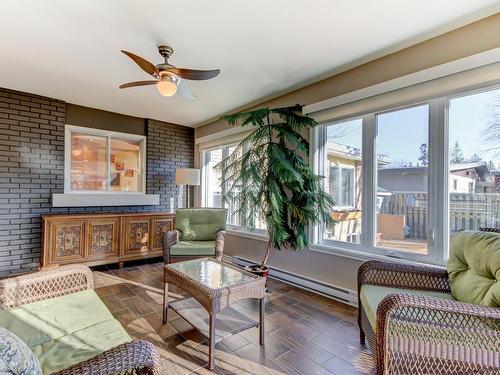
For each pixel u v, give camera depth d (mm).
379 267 1801
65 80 3041
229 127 4344
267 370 1661
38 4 1767
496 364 1118
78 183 3973
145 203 4426
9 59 2539
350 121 2746
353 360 1761
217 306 1679
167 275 2174
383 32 2061
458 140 2068
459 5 1750
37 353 1084
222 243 3119
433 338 1164
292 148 3168
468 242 1565
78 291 1677
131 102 3762
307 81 2971
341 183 2822
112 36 2145
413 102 2236
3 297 1423
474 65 1887
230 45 2268
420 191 2260
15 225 3424
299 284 3062
